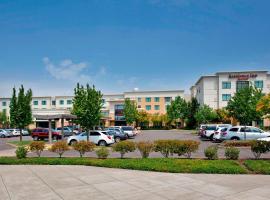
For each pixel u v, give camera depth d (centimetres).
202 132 3869
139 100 9162
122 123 8419
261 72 6869
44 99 9762
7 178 1179
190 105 7775
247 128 2922
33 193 941
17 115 3512
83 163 1518
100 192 951
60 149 1756
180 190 970
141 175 1220
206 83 7262
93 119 2977
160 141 1692
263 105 1630
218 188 991
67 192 952
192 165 1345
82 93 3014
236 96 3991
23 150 1720
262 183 1061
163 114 8512
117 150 1705
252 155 1895
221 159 1585
